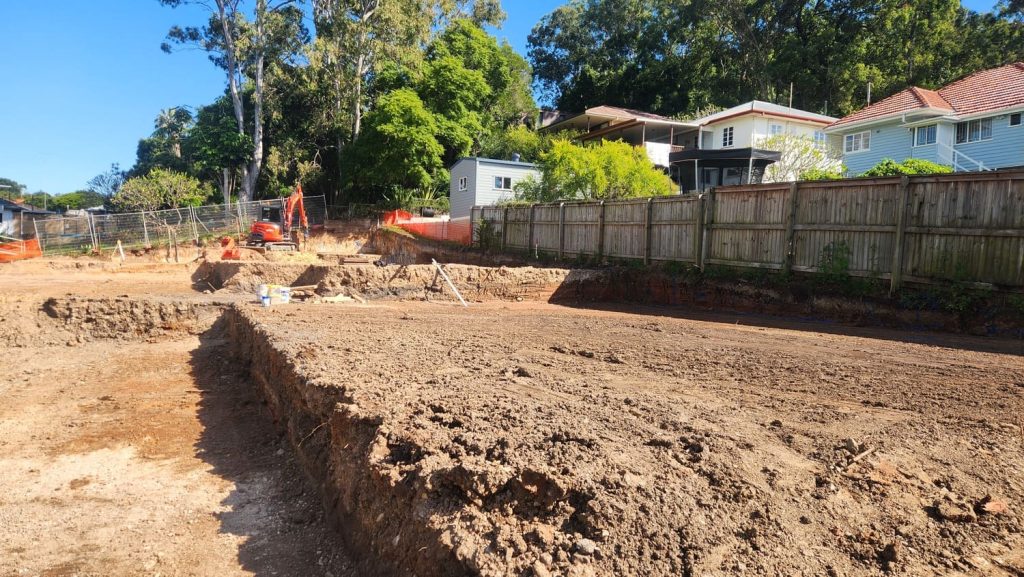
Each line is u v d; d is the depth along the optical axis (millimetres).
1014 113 20375
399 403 4336
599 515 2658
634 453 3309
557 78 58969
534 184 25500
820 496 2865
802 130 31922
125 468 5551
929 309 9453
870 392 4836
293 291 14000
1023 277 8539
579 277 15289
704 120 33906
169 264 26188
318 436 4949
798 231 11797
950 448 3488
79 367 9336
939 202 9555
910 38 37531
